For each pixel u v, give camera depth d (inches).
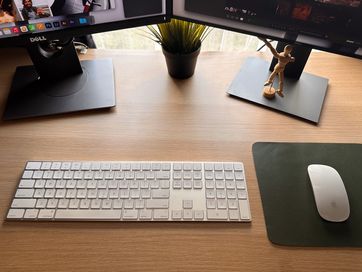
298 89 30.4
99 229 20.9
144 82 31.5
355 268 19.4
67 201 21.9
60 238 20.4
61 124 27.3
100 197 22.1
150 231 20.8
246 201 22.2
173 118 28.1
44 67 29.4
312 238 20.6
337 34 24.3
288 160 25.0
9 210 21.4
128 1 25.3
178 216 21.3
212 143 26.2
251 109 29.0
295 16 24.4
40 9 23.7
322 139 26.6
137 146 25.8
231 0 25.0
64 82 30.6
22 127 27.0
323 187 22.2
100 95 29.5
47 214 21.2
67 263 19.3
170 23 28.1
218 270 19.2
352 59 34.2
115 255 19.7
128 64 33.4
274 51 27.0
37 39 25.3
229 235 20.7
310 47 26.2
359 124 27.8
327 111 28.8
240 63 33.9
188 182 23.1
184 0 26.1
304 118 27.9
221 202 22.1
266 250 20.1
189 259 19.6
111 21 26.3
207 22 27.2
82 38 37.1
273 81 30.6
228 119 28.2
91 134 26.6
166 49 29.9
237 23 26.6
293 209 22.0
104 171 23.5
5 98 29.4
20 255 19.6
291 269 19.3
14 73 31.9
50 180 23.0
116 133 26.8
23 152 25.2
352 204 22.3
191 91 30.7
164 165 23.9
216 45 41.8
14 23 23.8
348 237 20.6
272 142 26.3
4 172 23.9
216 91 30.8
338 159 25.1
